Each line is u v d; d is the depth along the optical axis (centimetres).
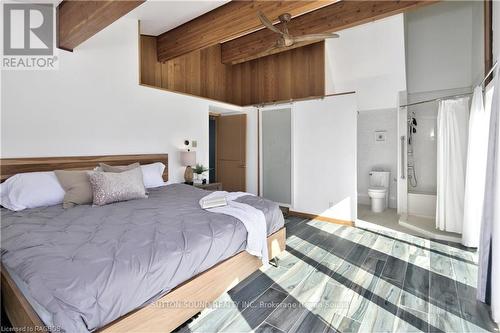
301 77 489
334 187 431
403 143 468
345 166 420
